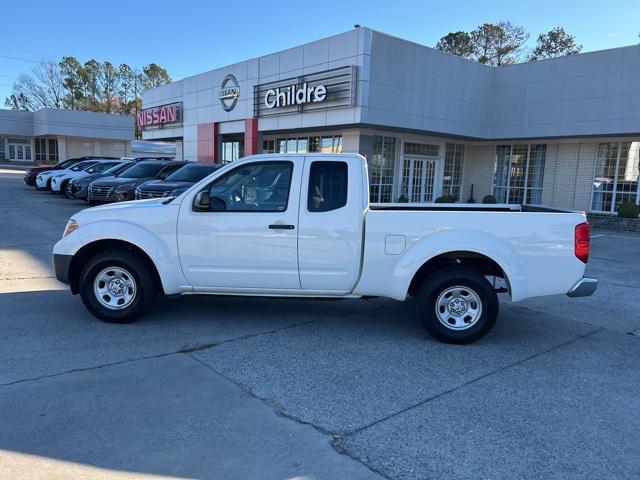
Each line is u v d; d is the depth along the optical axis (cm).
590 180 1983
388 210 559
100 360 464
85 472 298
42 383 412
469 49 5578
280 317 618
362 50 1659
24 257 927
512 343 551
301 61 1898
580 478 305
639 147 1847
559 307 716
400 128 1838
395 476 303
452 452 330
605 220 1780
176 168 1661
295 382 430
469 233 530
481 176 2336
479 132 2094
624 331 610
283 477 299
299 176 549
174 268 561
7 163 5650
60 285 741
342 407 387
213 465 309
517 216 530
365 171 548
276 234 546
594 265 1050
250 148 2197
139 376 432
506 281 537
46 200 1992
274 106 2036
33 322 569
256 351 500
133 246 575
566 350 533
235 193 561
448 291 538
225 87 2353
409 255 534
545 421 374
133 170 1733
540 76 1952
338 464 313
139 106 8838
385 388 423
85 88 8506
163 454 319
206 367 456
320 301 697
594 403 407
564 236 528
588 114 1834
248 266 555
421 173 2172
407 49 1781
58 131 5175
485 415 381
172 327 568
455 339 535
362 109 1688
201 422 358
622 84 1742
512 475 306
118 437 336
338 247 544
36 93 8406
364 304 690
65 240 568
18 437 332
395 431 354
